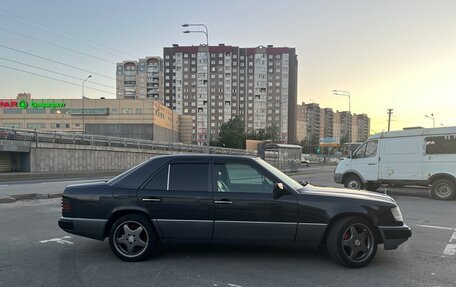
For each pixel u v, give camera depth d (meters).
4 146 29.33
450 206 12.45
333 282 4.96
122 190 5.84
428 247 6.80
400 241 5.62
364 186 16.25
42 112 99.12
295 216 5.56
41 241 7.05
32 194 13.90
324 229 5.56
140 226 5.81
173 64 149.88
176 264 5.65
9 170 31.47
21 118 99.44
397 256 6.18
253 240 5.63
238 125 123.00
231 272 5.31
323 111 170.25
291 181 6.10
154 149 46.84
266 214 5.58
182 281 4.96
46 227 8.34
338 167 16.75
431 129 14.54
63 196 6.00
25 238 7.29
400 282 4.98
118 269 5.43
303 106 163.25
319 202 5.58
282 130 151.12
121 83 148.00
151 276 5.14
